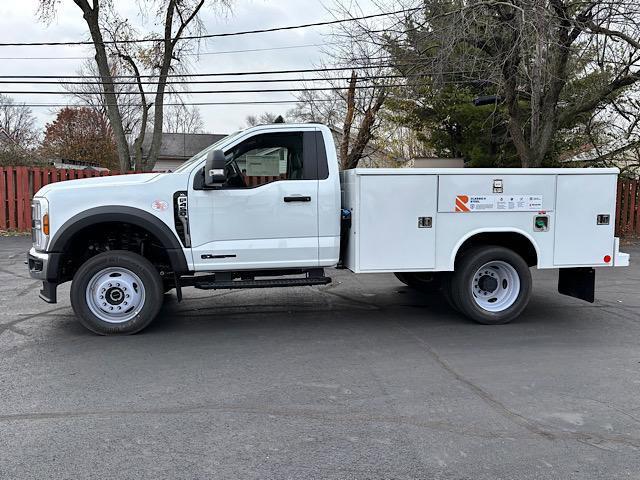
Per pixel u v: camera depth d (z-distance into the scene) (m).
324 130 6.23
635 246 15.03
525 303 6.60
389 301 7.98
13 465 3.21
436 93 16.03
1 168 15.87
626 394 4.37
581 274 6.88
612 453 3.40
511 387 4.50
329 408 4.06
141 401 4.19
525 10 11.77
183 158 48.44
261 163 6.29
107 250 6.39
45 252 5.84
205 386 4.52
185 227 5.95
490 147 18.67
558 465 3.24
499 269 6.62
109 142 44.56
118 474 3.12
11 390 4.40
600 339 5.98
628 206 16.95
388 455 3.35
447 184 6.28
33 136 52.66
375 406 4.10
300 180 6.13
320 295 8.42
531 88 13.30
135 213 5.83
